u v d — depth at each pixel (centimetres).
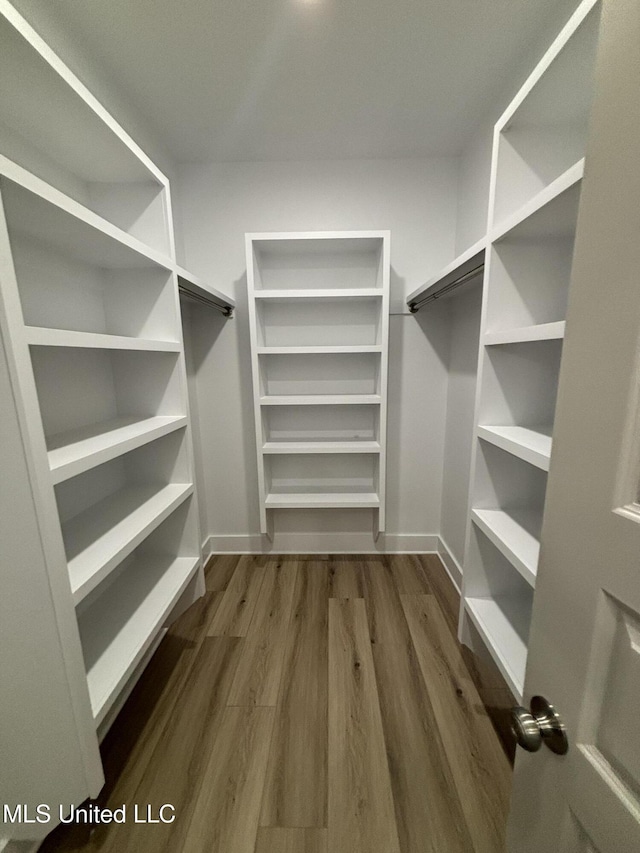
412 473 221
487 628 113
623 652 35
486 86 140
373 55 125
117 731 116
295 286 200
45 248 106
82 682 79
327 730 115
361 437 214
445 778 102
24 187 66
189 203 194
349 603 179
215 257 198
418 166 189
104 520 114
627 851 34
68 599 75
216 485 223
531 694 50
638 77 31
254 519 227
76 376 121
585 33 69
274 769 104
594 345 37
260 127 163
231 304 198
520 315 108
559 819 44
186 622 166
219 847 88
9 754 80
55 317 111
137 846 88
